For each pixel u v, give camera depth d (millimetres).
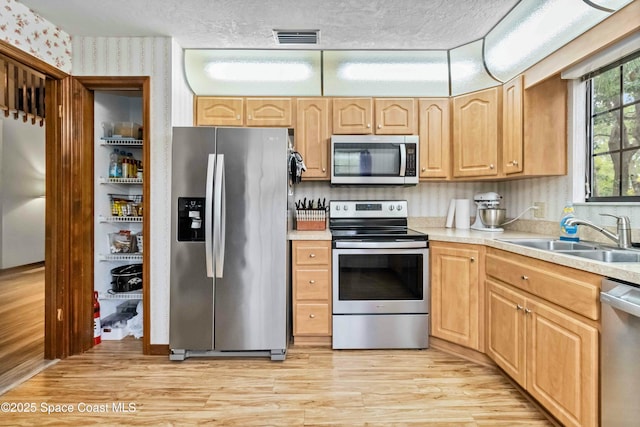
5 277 4887
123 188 2963
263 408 1820
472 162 2734
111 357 2418
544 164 2346
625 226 1782
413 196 3221
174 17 2195
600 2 1664
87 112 2514
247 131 2318
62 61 2350
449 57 2756
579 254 1701
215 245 2285
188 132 2303
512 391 1994
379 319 2559
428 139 2895
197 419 1727
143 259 2449
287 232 2439
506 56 2408
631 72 1951
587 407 1391
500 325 2061
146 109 2439
